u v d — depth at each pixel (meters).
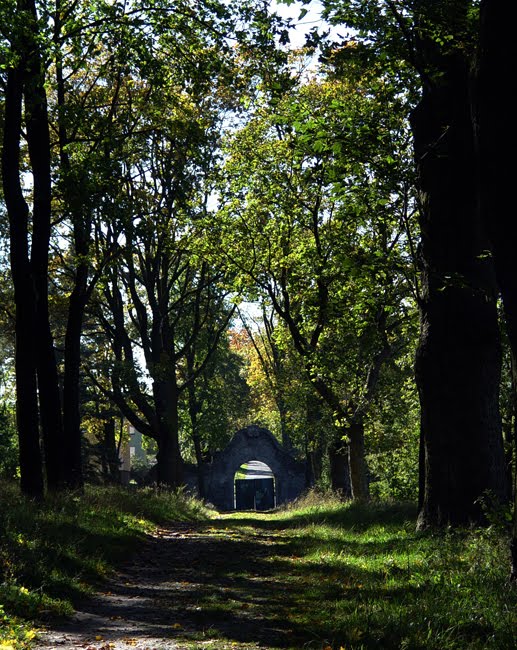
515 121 7.64
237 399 66.38
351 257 15.19
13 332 34.81
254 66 18.34
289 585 11.78
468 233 14.87
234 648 7.67
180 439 66.12
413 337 29.36
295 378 36.34
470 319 14.75
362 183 14.75
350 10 13.71
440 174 14.86
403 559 12.51
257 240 29.67
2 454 40.62
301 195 27.27
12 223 17.94
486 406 14.78
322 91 26.77
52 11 18.19
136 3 18.78
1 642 7.21
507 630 7.17
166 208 29.62
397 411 32.84
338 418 30.36
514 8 7.46
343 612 9.06
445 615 7.91
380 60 14.23
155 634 8.41
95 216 23.06
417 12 13.00
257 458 62.22
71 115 20.66
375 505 23.17
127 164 25.44
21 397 18.08
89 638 8.08
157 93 22.83
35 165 20.41
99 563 12.69
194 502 33.06
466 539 12.87
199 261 33.44
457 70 14.38
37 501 16.95
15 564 10.45
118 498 22.67
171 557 15.50
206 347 55.66
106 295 37.31
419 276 15.99
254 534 21.56
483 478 14.68
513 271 7.98
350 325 27.02
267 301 30.88
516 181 7.75
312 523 21.98
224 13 17.88
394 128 15.30
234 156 28.91
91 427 48.41
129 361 35.09
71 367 25.05
